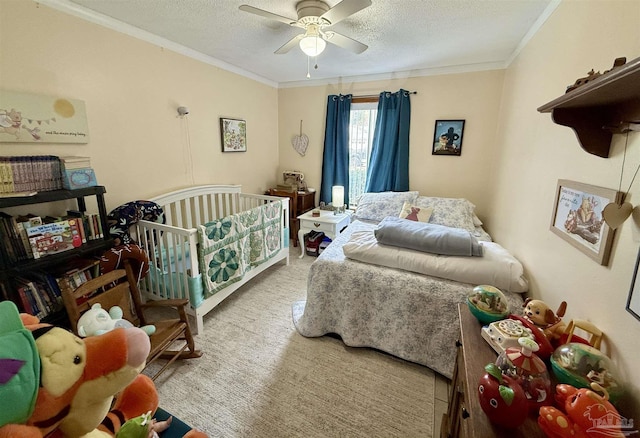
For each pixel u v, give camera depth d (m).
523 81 2.17
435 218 2.89
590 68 1.18
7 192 1.53
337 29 2.20
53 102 1.82
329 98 3.75
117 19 2.09
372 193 3.43
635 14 0.89
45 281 1.65
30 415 0.62
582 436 0.61
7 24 1.60
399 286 1.80
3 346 0.60
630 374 0.76
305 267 3.33
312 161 4.15
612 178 0.92
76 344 0.72
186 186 2.90
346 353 1.94
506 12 1.88
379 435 1.38
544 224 1.48
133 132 2.34
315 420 1.45
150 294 2.29
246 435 1.38
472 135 3.18
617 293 0.84
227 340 2.05
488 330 1.01
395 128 3.42
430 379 1.73
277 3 1.82
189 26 2.21
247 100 3.56
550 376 0.84
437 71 3.20
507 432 0.69
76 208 2.01
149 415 0.92
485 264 1.70
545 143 1.56
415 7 1.85
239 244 2.42
